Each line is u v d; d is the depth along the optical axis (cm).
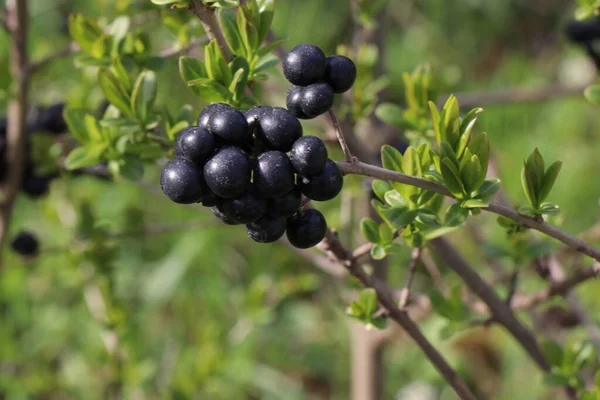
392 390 70
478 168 34
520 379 68
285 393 70
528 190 34
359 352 55
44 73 59
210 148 32
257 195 32
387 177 33
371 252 36
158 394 64
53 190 58
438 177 34
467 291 50
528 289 62
